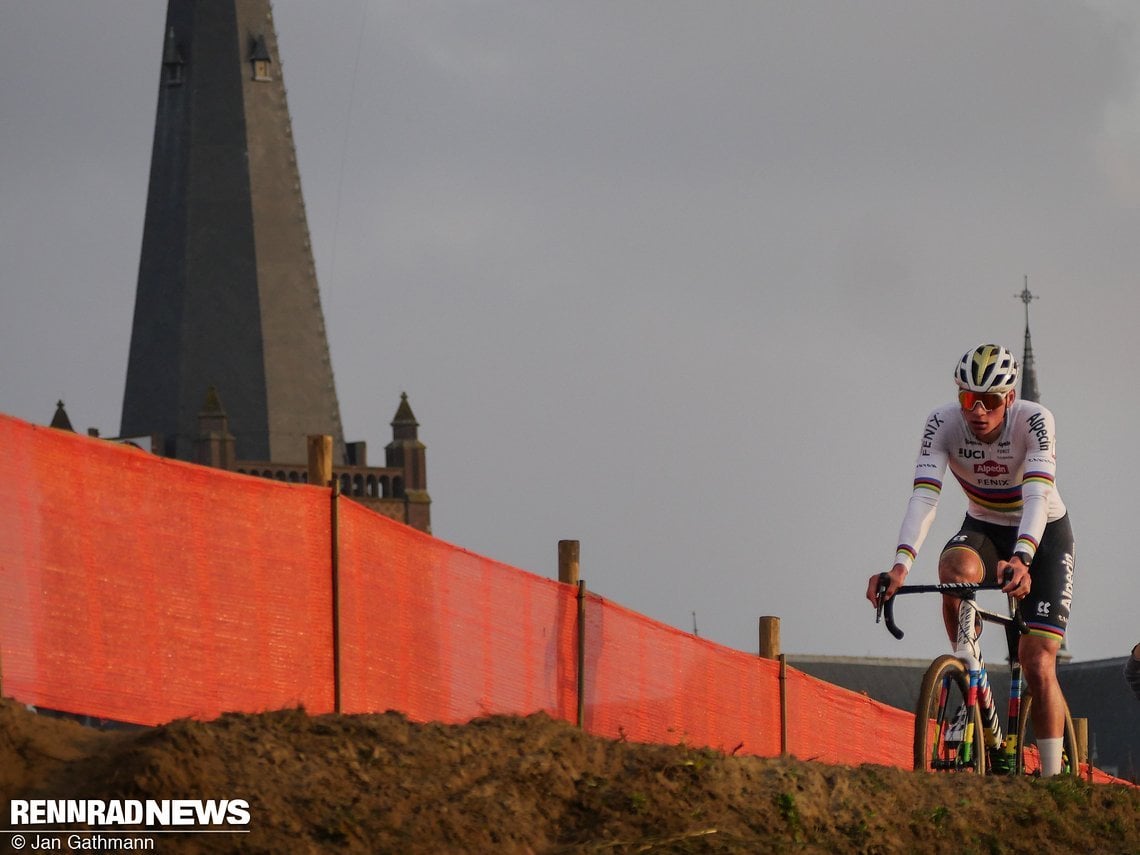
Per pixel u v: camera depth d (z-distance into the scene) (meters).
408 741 23.50
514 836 22.55
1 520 26.08
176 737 21.77
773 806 24.94
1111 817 27.95
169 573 28.64
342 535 31.61
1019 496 31.80
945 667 30.03
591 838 23.08
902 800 26.50
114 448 27.92
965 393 31.17
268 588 30.23
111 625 27.61
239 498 29.94
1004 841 26.56
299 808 21.53
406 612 33.25
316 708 30.81
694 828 23.78
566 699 37.47
